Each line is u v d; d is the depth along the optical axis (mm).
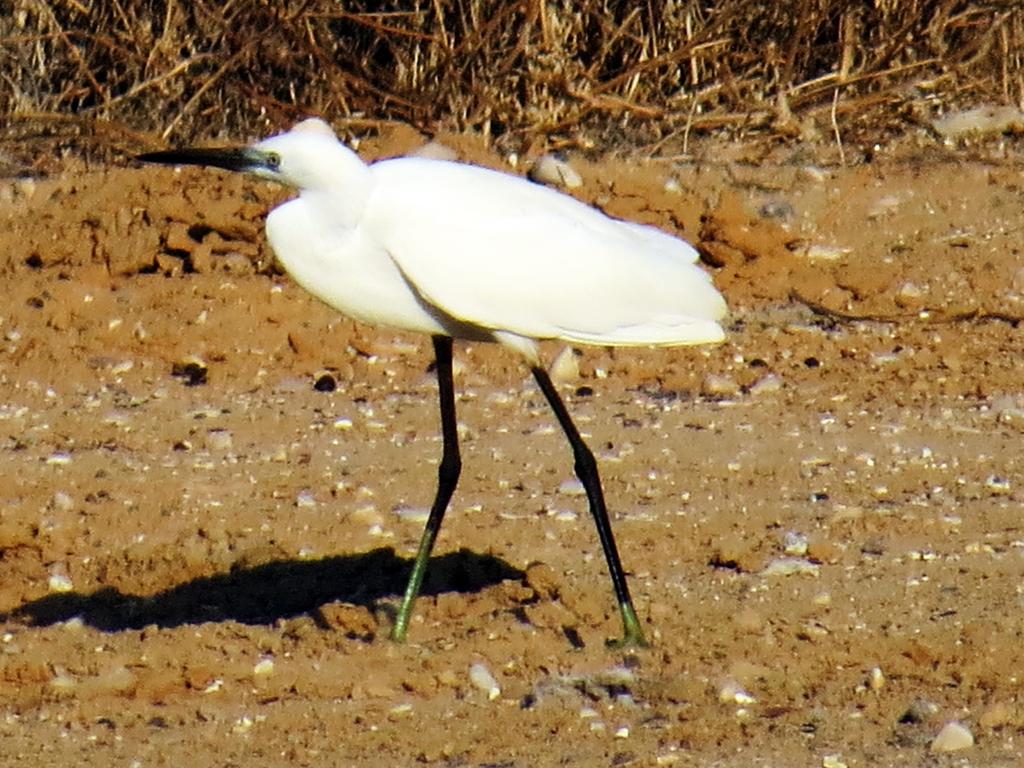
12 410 12922
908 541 10570
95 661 9039
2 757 8125
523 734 8305
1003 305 14562
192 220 15031
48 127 16953
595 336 8898
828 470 11688
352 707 8617
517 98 17016
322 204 8633
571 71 16953
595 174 16062
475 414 12781
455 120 16875
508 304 8672
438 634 9359
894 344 13953
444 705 8641
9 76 17375
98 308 14234
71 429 12562
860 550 10438
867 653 9141
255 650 9172
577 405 12938
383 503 11266
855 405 12891
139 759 8094
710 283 9242
